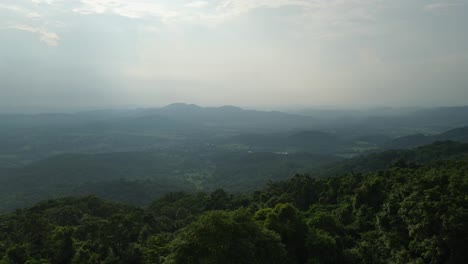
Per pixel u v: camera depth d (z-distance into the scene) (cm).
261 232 2825
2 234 4256
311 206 5128
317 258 3194
